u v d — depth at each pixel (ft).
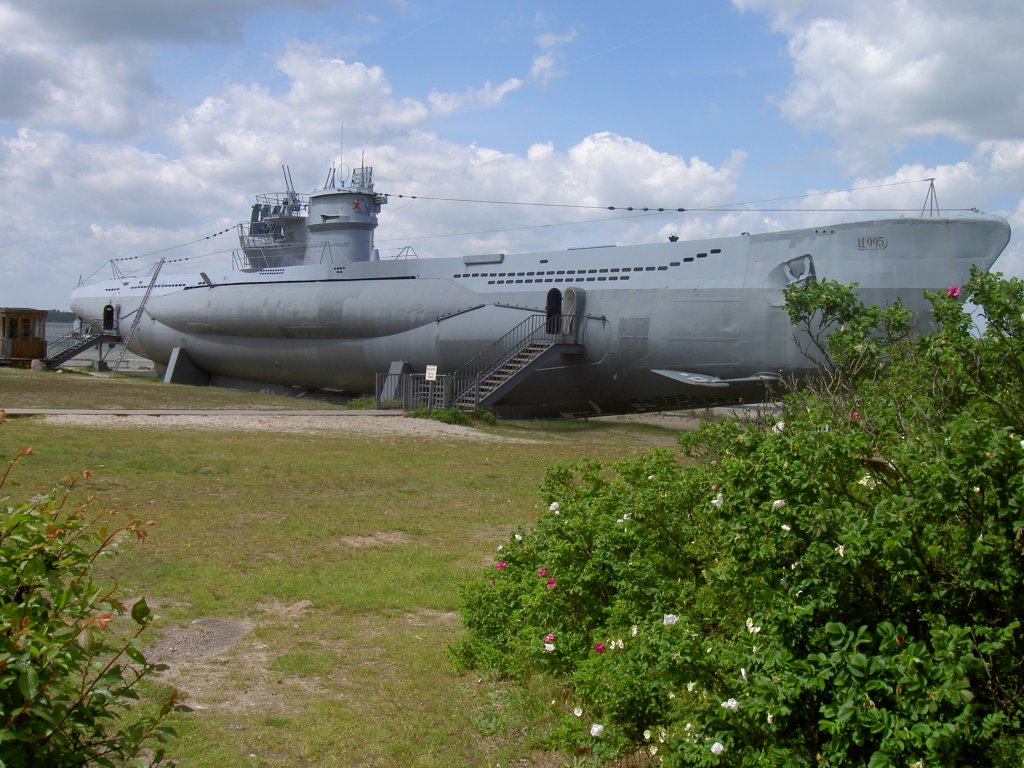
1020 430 18.10
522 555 25.27
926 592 14.48
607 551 22.02
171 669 22.68
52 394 103.65
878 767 12.32
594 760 17.70
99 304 175.73
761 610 15.37
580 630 22.02
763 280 82.53
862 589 14.52
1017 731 13.41
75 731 10.85
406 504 49.08
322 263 128.47
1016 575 13.30
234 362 142.61
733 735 14.99
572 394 99.66
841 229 78.79
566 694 20.79
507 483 57.88
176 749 17.78
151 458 57.52
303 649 24.77
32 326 169.89
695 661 16.12
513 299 102.27
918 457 14.39
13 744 10.03
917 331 46.47
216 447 64.75
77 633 10.56
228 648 24.70
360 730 19.11
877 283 76.74
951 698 12.21
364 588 31.30
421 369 112.37
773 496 14.97
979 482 13.41
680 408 98.12
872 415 22.15
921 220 75.82
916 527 14.02
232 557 34.99
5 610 10.64
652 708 17.44
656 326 89.45
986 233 74.33
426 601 29.94
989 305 21.68
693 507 21.22
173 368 148.87
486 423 95.76
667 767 15.84
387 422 90.33
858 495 16.26
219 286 142.00
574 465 28.17
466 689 21.86
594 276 96.12
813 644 14.47
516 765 17.69
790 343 80.64
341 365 123.03
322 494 50.75
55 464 52.49
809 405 25.44
